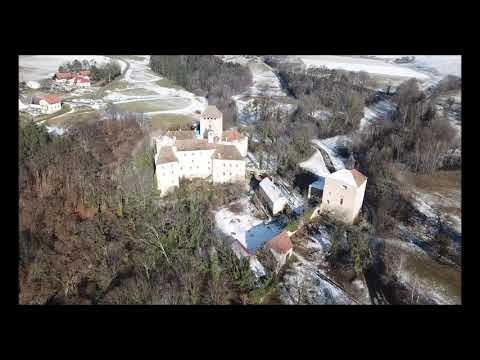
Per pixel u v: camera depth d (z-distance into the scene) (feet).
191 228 287.69
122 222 303.07
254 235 309.42
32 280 244.22
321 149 475.31
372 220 320.70
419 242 293.23
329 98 611.88
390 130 479.00
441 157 400.88
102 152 382.42
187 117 532.32
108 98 617.21
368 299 241.96
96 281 251.80
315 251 286.87
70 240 278.46
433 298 239.50
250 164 416.67
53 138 385.50
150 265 258.16
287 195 364.58
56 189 317.22
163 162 346.54
